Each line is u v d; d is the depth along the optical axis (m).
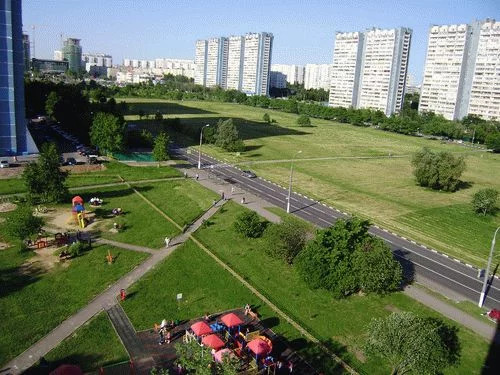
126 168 123.50
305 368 47.78
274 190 114.06
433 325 50.28
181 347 39.78
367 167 151.88
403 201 112.88
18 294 58.75
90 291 60.66
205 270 67.81
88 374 44.88
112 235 78.75
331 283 60.28
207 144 170.75
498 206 114.19
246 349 49.66
